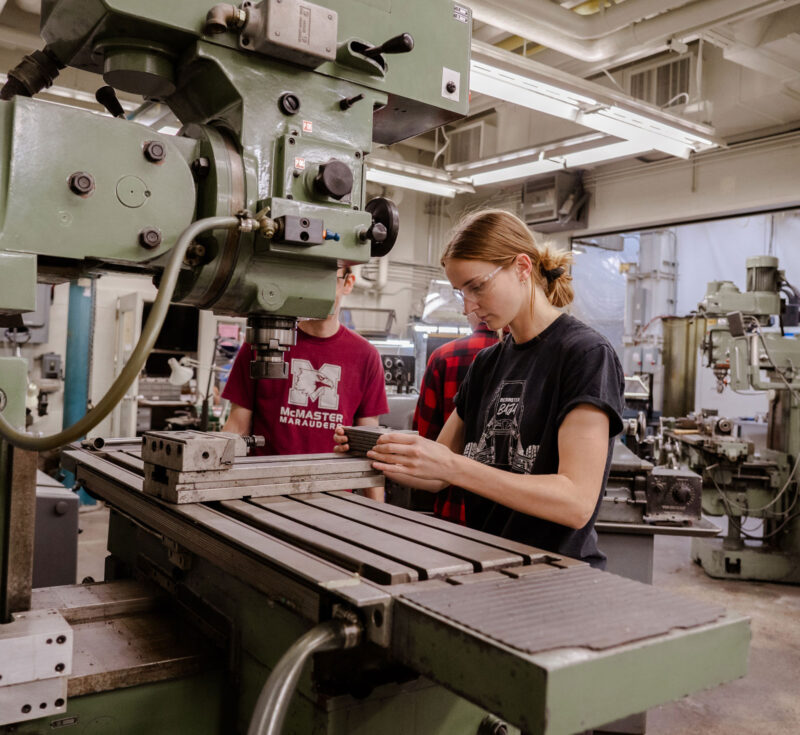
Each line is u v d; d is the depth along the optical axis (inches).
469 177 188.7
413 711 32.1
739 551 150.5
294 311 41.4
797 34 140.4
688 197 212.7
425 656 25.5
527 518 45.9
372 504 43.3
